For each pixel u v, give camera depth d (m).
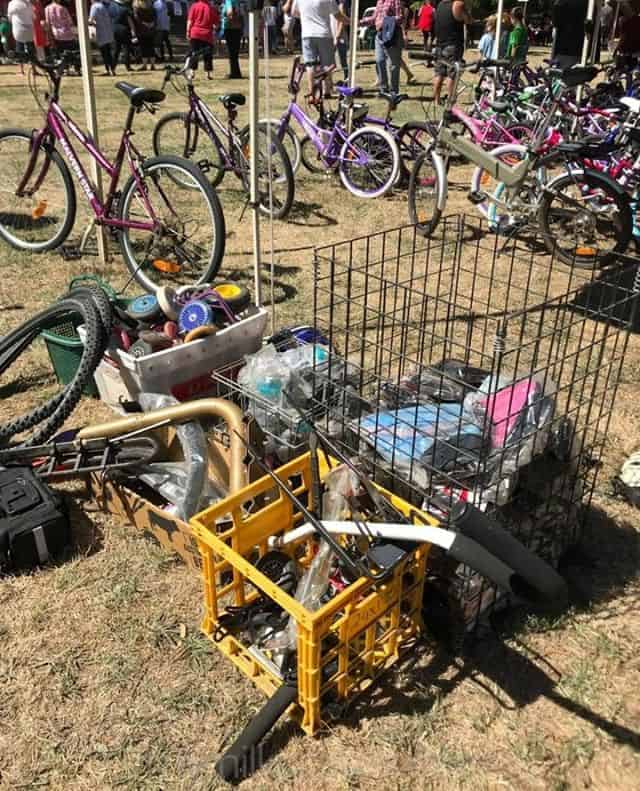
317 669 1.85
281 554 2.23
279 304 4.33
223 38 13.38
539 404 2.24
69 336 3.57
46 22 12.12
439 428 2.33
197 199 6.05
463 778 1.86
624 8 8.82
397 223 5.92
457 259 3.65
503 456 2.10
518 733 1.97
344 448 2.38
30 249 5.08
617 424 3.21
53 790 1.85
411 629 2.17
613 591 2.40
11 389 3.51
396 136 6.69
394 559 1.91
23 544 2.41
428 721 1.99
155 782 1.86
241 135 6.43
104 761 1.91
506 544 1.77
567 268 4.91
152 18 14.64
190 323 3.19
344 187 6.86
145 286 4.45
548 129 5.53
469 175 7.41
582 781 1.86
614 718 2.01
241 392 2.62
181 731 1.98
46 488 2.55
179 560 2.52
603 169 5.38
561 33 7.74
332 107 10.16
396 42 9.70
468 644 2.21
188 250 4.83
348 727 1.98
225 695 2.07
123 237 4.62
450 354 3.56
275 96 11.48
